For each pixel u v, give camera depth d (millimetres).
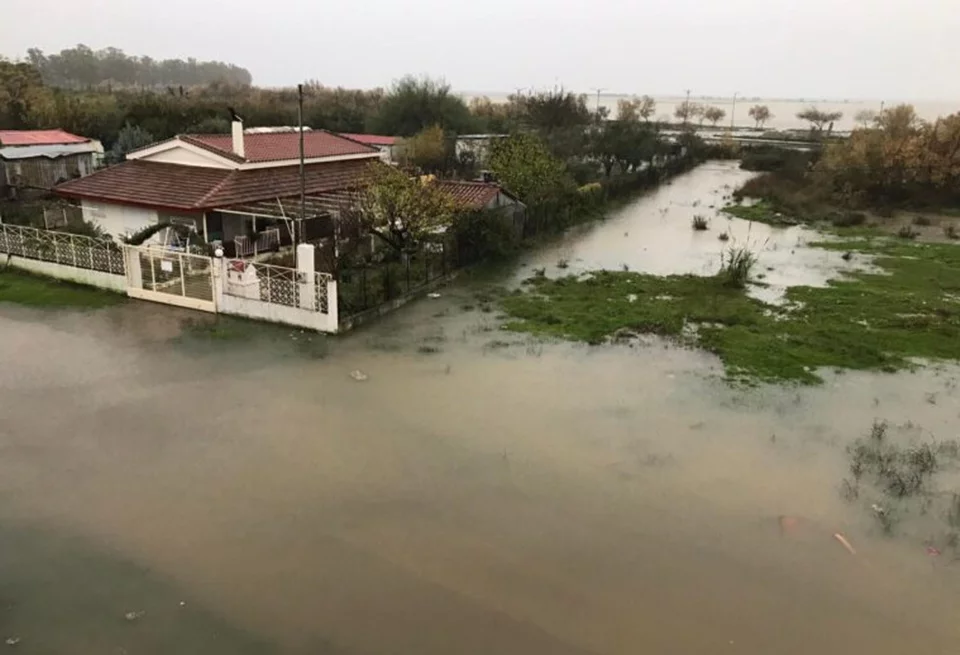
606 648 7066
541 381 13594
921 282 22172
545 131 56375
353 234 20297
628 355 15125
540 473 10281
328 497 9516
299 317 15953
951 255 26594
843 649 7184
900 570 8430
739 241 29312
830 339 16344
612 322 17141
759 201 41906
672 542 8797
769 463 10766
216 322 16312
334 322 15633
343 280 18688
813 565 8469
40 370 13328
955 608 7828
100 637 7004
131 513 9031
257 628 7160
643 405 12656
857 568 8445
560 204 31734
